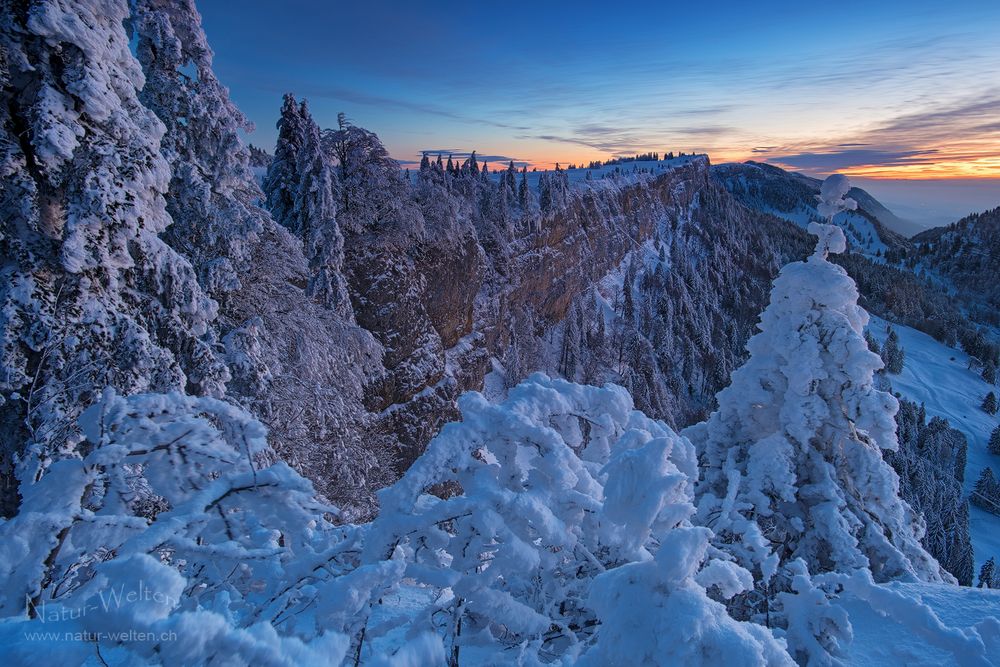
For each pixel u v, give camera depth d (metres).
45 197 7.08
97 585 2.50
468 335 38.78
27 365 6.64
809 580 3.65
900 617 3.37
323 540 4.11
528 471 3.47
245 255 12.66
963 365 116.44
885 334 128.25
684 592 2.11
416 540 3.66
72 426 6.66
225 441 3.86
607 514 2.51
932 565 6.42
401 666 1.85
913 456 53.72
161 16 10.56
